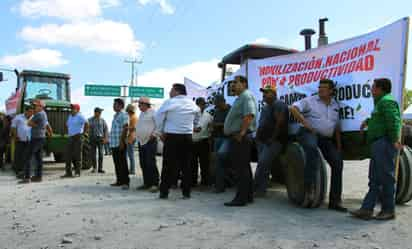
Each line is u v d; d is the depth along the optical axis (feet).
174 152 20.38
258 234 13.58
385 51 16.85
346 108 18.13
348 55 18.35
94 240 12.88
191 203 19.12
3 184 26.37
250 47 25.67
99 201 19.57
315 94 19.54
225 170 23.21
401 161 18.62
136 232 13.80
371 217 15.74
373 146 15.67
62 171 35.60
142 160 23.77
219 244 12.46
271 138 19.53
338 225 14.84
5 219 15.81
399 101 16.33
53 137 35.45
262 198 20.49
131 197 20.83
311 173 17.39
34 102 27.78
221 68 29.25
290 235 13.47
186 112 20.44
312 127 17.54
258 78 23.16
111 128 24.95
